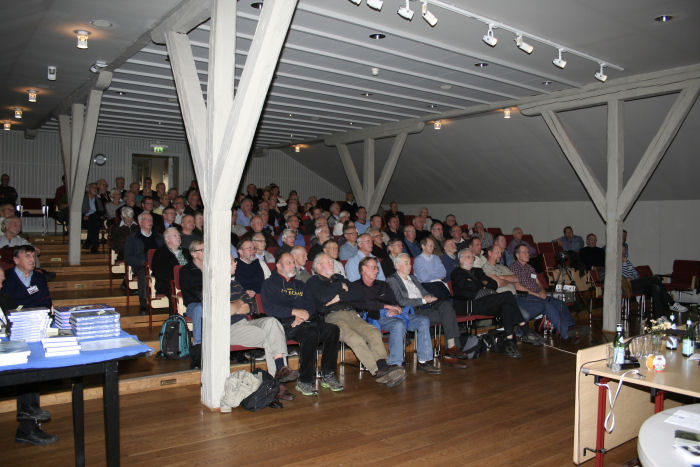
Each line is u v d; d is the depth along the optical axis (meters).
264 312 4.54
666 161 8.26
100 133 11.31
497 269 6.24
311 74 6.73
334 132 10.75
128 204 8.06
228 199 3.86
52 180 11.57
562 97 7.30
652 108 7.23
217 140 3.83
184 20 4.30
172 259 5.27
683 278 8.42
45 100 7.84
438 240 7.64
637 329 6.93
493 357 5.55
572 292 6.30
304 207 10.55
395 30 5.20
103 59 5.82
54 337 2.53
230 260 3.94
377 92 7.46
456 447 3.30
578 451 3.05
